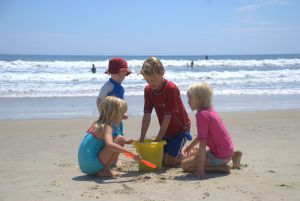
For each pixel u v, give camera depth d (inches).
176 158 204.2
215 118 180.9
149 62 197.0
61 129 337.4
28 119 395.5
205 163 183.0
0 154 236.4
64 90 680.4
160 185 163.0
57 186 164.2
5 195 152.3
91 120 391.5
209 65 1456.7
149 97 207.8
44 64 1261.1
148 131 330.6
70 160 220.7
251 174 180.7
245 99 586.9
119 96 216.4
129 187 159.8
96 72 1085.8
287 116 417.1
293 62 1539.1
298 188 156.6
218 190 154.6
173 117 205.6
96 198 145.8
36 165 207.8
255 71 1178.0
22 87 716.0
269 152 235.8
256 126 350.6
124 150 174.6
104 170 180.9
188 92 185.8
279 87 761.6
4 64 1208.2
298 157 220.2
